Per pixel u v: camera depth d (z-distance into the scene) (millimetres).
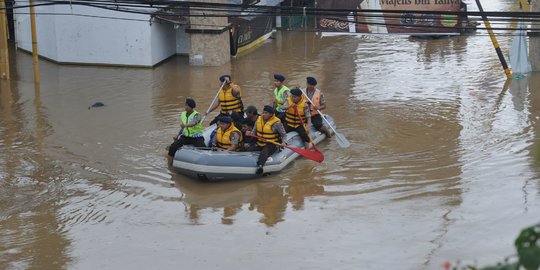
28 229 11641
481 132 16750
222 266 10250
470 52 27297
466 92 21016
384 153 15297
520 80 22484
